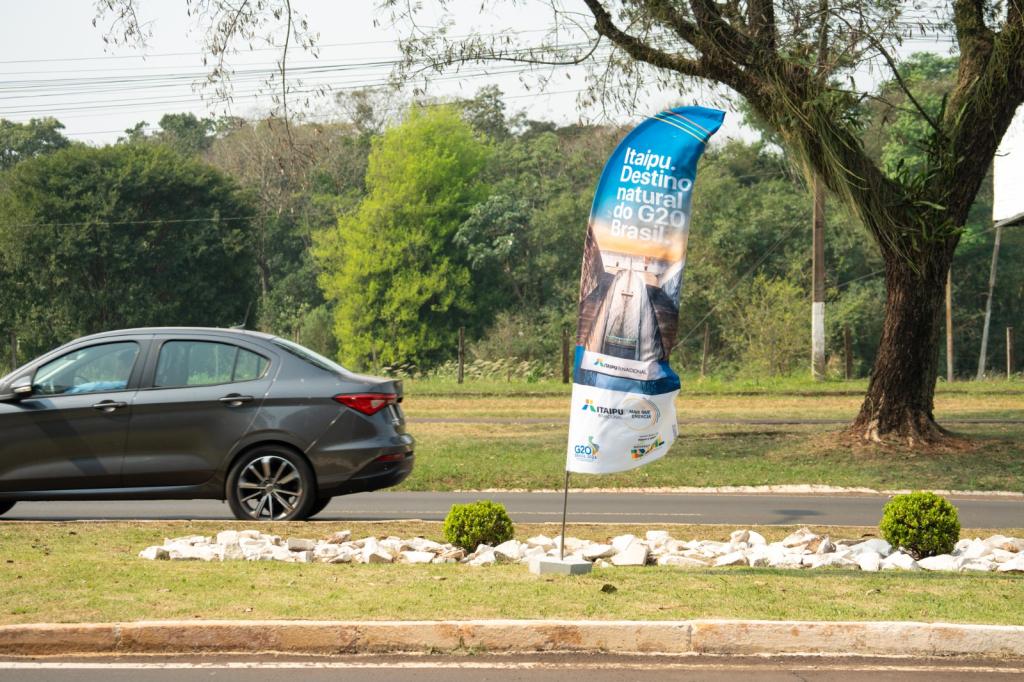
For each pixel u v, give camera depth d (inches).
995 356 2375.7
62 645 261.0
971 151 763.4
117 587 305.1
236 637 263.4
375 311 2760.8
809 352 1877.5
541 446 808.9
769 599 296.4
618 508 556.7
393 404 474.6
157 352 466.6
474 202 2824.8
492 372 1792.6
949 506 404.5
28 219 2532.0
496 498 601.0
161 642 262.4
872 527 480.1
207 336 469.4
